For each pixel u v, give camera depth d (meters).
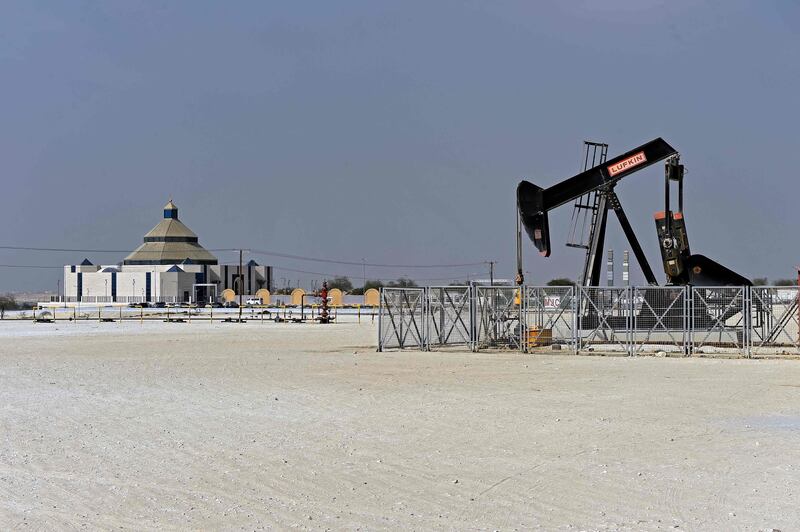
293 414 21.77
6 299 169.25
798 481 14.12
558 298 42.41
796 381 29.03
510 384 28.42
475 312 42.59
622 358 38.47
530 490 13.57
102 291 171.38
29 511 12.36
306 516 12.05
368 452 16.69
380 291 43.50
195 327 72.50
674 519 11.81
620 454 16.44
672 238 44.06
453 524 11.62
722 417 21.06
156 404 23.77
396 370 33.38
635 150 44.19
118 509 12.46
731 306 40.34
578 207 45.09
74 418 21.23
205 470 15.10
